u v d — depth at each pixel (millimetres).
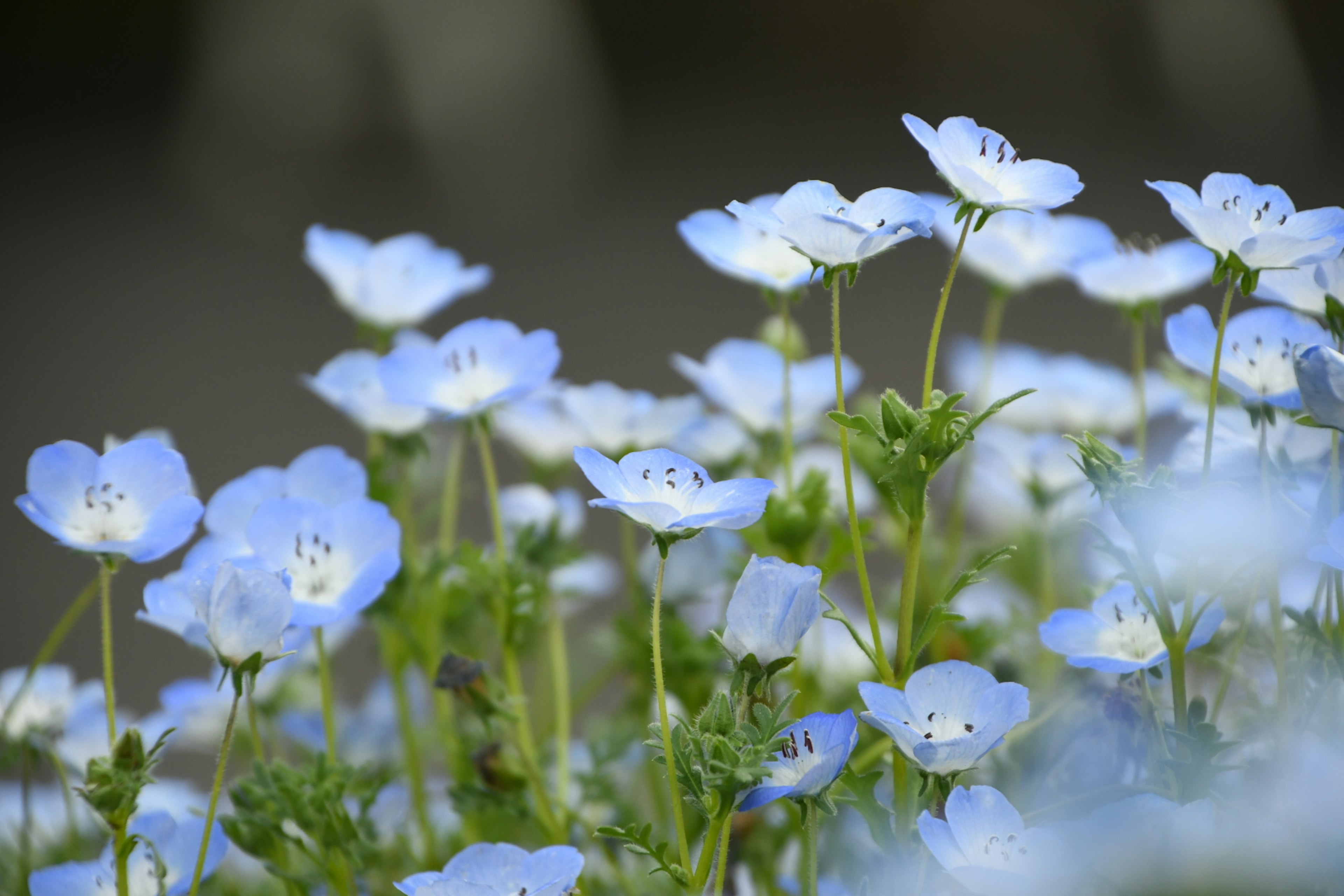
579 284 2992
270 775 845
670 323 2775
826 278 809
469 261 3146
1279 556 820
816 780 786
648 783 915
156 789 899
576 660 979
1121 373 956
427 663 896
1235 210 814
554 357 875
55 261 3299
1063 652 829
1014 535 945
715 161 3557
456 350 882
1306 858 772
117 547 806
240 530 865
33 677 886
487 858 802
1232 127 3469
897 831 803
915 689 800
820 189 813
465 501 1106
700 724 792
